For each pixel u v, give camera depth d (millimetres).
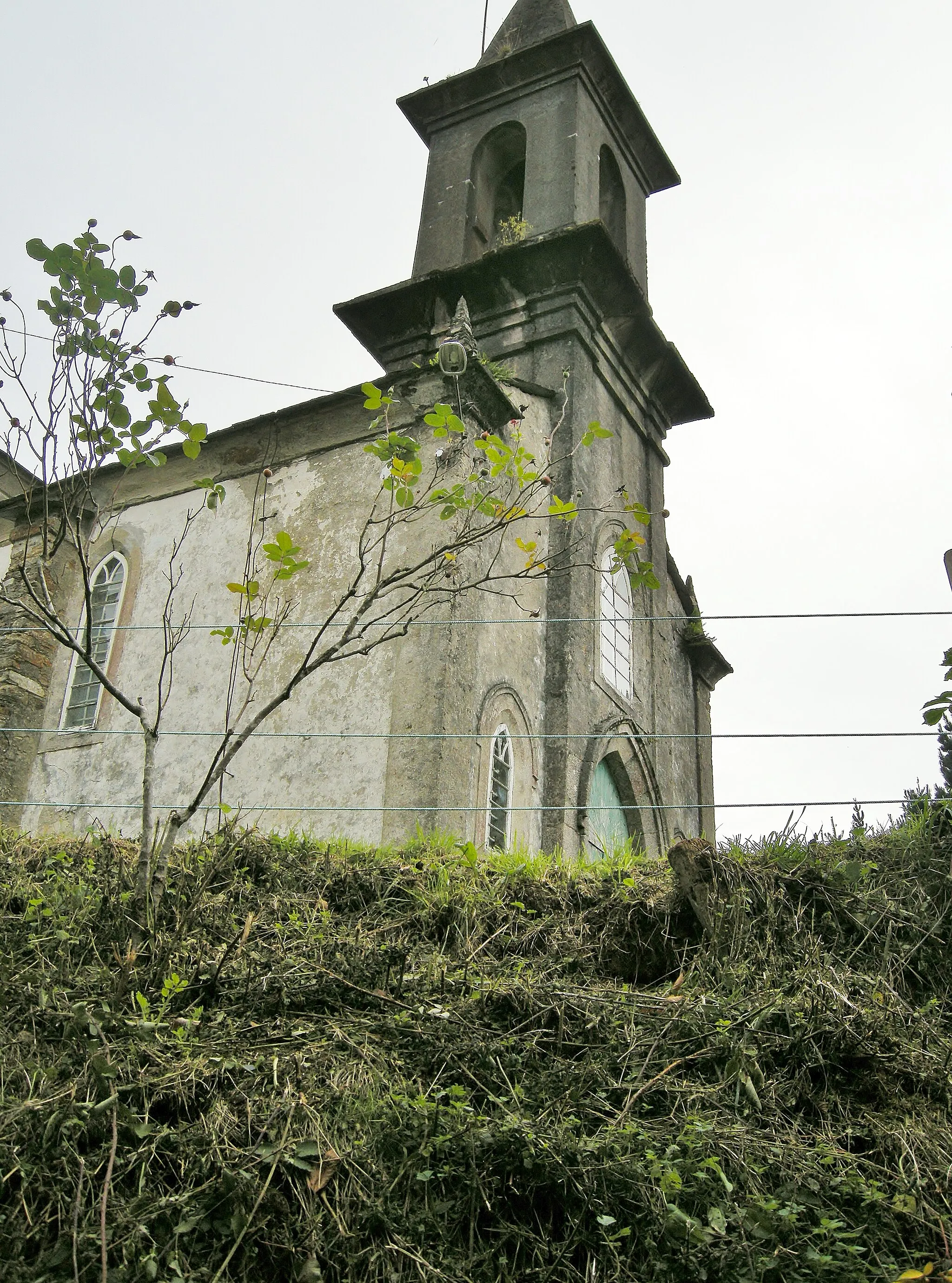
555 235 16297
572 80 19219
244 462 15234
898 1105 6121
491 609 13414
